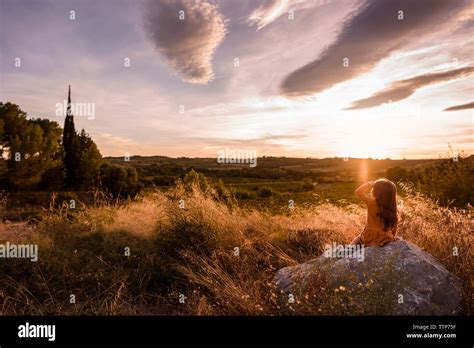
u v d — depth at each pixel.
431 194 10.12
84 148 43.66
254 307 4.11
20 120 33.62
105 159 41.09
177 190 7.41
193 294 4.69
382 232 4.65
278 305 4.15
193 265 5.41
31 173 31.00
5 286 4.65
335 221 7.19
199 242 5.90
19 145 30.03
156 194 8.05
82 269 5.08
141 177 25.70
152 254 5.65
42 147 32.25
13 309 4.21
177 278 5.10
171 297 4.70
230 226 6.50
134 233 6.45
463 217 5.52
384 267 3.85
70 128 42.94
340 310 3.64
